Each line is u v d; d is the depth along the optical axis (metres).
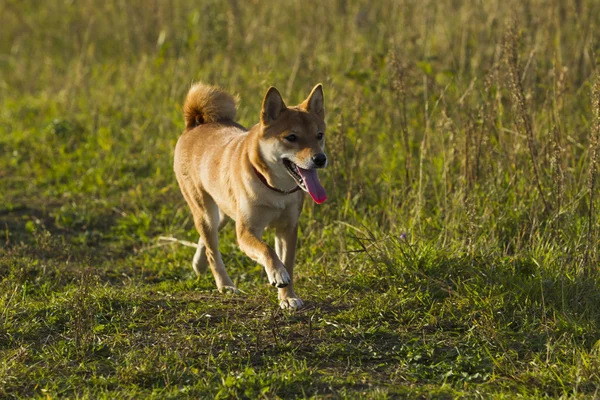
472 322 8.41
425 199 11.43
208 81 16.59
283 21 19.61
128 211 13.56
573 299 8.67
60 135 16.47
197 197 10.27
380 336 8.23
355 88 14.66
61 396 6.97
